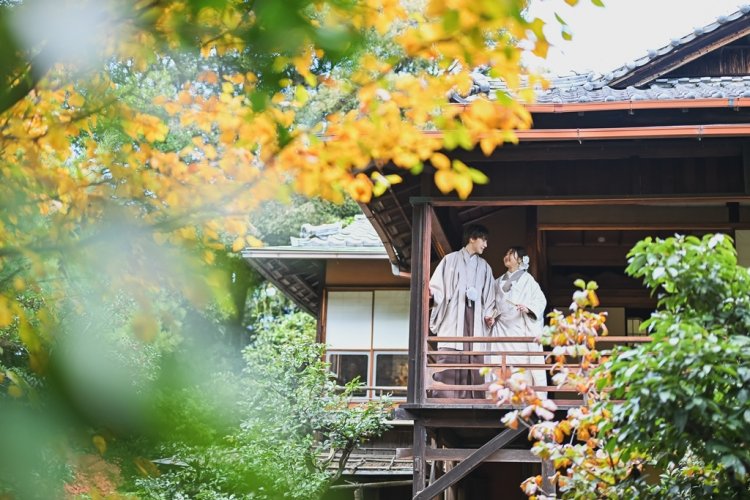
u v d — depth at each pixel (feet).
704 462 18.38
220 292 10.60
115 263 10.50
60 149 11.95
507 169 31.07
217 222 11.75
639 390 17.47
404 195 34.09
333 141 11.50
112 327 20.54
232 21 9.30
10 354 16.90
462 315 31.60
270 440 40.55
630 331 40.34
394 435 52.29
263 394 42.68
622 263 39.70
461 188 11.68
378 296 52.75
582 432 20.15
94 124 12.79
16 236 10.78
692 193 30.22
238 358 57.72
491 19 8.60
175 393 13.78
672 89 32.14
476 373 32.14
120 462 16.19
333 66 10.70
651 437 17.88
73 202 10.87
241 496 39.50
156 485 35.47
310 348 45.09
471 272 32.07
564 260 40.01
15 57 8.54
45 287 11.76
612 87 36.19
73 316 12.28
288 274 53.83
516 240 37.24
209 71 12.63
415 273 30.45
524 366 28.68
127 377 10.98
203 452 37.22
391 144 11.59
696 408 17.02
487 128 11.51
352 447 43.65
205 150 12.74
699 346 16.90
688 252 18.44
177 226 11.09
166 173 11.75
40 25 8.30
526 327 31.55
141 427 11.23
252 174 11.63
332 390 44.16
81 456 11.38
